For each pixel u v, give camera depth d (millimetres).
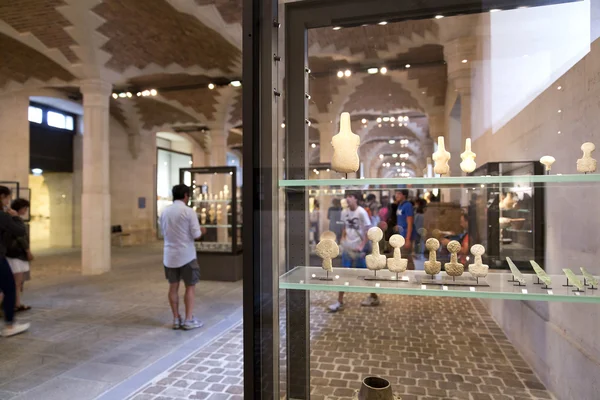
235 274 6855
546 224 2596
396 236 1965
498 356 2945
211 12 5992
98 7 6133
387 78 5379
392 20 1954
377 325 3516
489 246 3369
